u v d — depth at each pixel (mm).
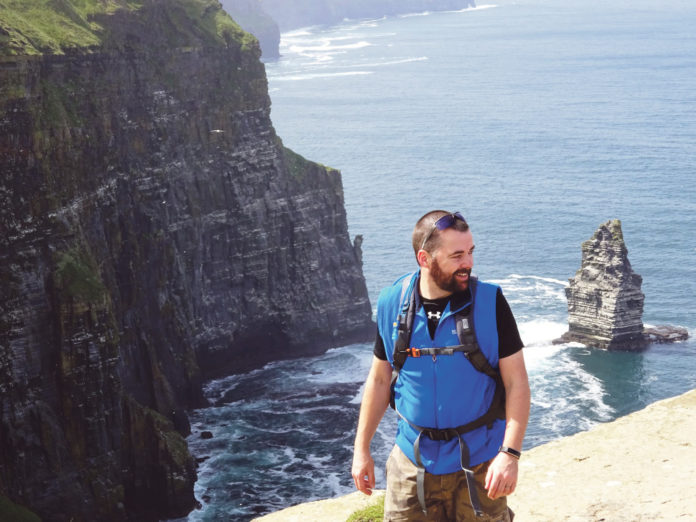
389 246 132000
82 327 62250
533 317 102688
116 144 75000
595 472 10492
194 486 65562
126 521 64625
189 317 85688
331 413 78625
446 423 7590
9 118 59438
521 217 146375
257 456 69812
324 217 103062
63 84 68250
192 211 88625
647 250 125938
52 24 71250
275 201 98062
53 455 61625
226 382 89312
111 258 72625
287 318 99125
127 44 78812
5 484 60062
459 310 7516
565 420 77250
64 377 62188
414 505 7766
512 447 7277
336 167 192000
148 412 65812
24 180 60531
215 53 92812
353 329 104562
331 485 64750
